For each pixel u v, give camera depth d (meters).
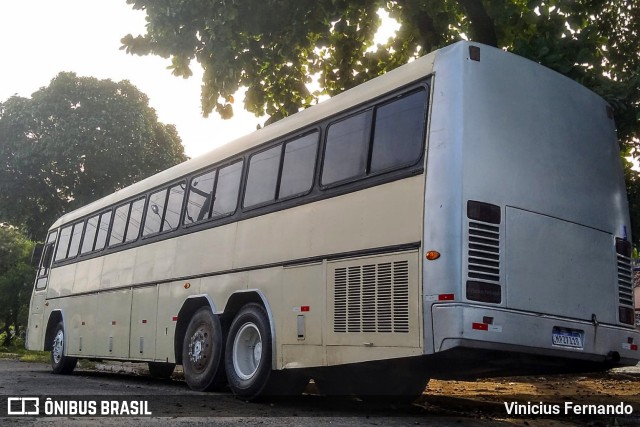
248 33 12.23
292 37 12.65
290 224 8.19
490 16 11.70
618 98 9.97
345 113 7.75
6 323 41.41
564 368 6.98
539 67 7.14
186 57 11.88
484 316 5.98
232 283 9.15
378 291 6.68
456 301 5.92
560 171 6.95
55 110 31.19
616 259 7.35
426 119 6.59
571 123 7.26
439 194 6.23
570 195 6.98
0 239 46.72
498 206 6.33
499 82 6.71
